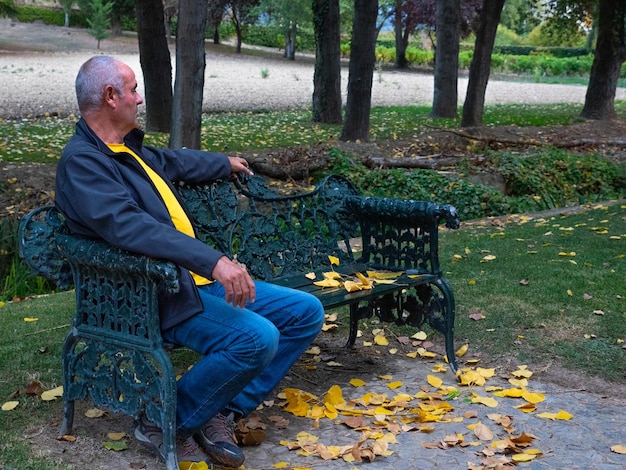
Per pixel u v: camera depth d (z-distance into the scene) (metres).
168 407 2.71
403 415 3.39
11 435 3.14
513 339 4.42
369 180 10.40
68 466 2.87
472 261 6.21
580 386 3.81
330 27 16.98
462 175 11.25
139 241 2.66
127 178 2.95
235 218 3.82
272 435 3.24
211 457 2.95
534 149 13.48
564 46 66.12
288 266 4.05
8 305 5.57
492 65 50.38
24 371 3.92
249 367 2.80
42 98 20.75
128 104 3.03
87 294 2.97
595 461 2.99
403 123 17.27
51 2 59.81
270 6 43.56
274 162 10.42
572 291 5.23
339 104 17.33
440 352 4.33
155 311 2.74
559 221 8.12
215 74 33.97
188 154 3.62
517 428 3.29
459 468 2.92
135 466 2.90
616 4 19.05
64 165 2.86
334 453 3.01
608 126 18.09
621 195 11.95
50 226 3.01
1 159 9.97
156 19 14.26
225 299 2.97
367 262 4.31
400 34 47.12
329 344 4.48
